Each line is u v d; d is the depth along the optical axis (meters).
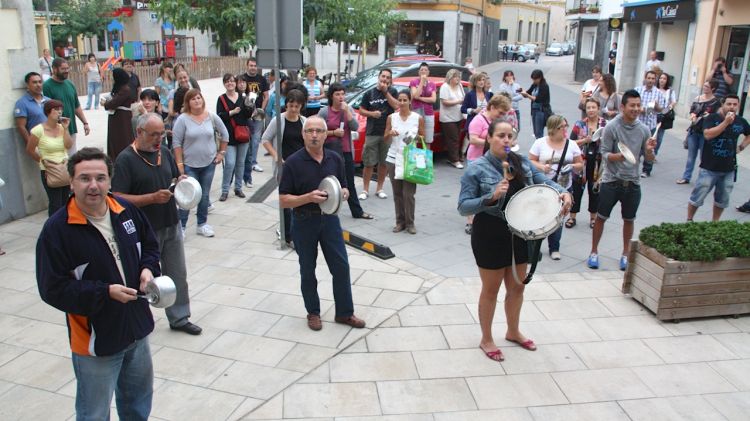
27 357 4.63
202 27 11.77
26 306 5.49
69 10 34.94
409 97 7.32
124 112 8.73
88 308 2.93
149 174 4.75
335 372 4.45
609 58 26.48
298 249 4.95
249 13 11.09
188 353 4.70
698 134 9.64
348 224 7.91
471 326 5.15
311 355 4.68
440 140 11.54
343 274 5.02
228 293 5.79
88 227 3.01
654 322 5.24
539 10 64.50
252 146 10.90
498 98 6.61
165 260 4.93
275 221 8.03
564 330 5.09
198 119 7.09
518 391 4.23
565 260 6.69
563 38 70.62
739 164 11.55
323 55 33.06
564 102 21.48
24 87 7.94
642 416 3.97
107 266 3.06
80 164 2.92
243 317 5.30
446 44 33.66
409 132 7.35
